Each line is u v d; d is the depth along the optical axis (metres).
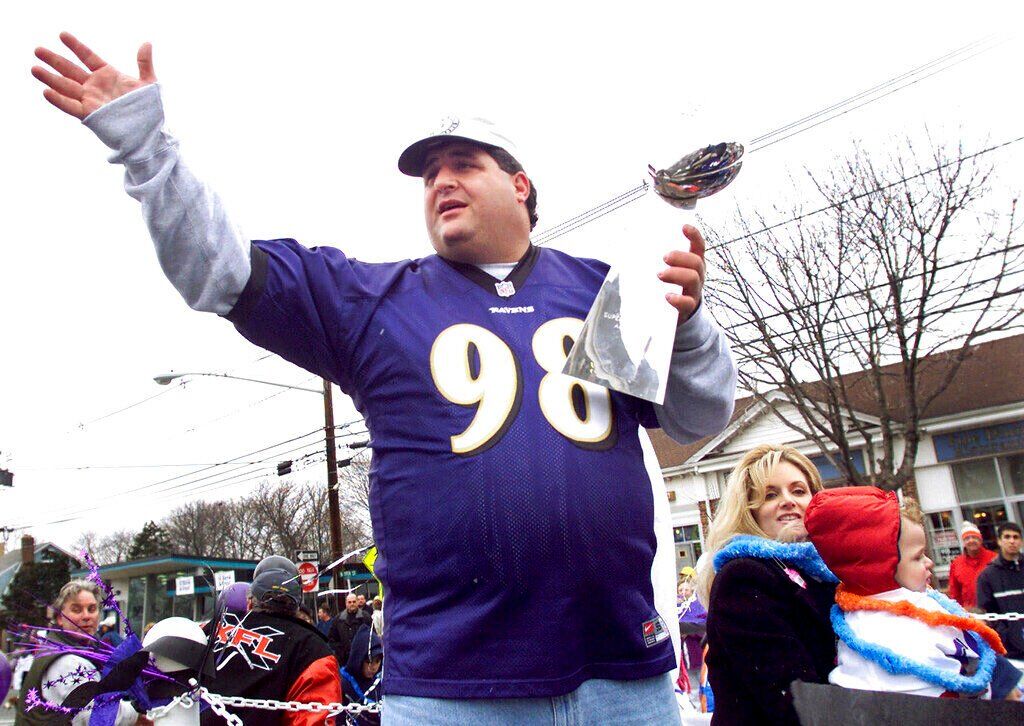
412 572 1.49
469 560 1.44
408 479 1.53
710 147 1.65
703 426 1.92
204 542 43.47
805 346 14.78
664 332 1.67
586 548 1.49
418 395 1.57
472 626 1.42
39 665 2.30
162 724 2.61
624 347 1.63
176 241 1.48
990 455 17.84
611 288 1.68
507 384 1.59
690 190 1.71
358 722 4.07
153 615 25.27
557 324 1.75
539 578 1.44
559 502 1.48
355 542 39.44
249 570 26.94
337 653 7.45
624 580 1.55
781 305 14.52
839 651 1.94
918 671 1.75
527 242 1.94
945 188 13.09
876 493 1.99
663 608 2.33
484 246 1.80
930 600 1.97
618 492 1.58
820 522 1.97
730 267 14.66
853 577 1.92
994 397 17.70
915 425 14.84
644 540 1.63
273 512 41.50
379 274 1.77
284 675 3.22
